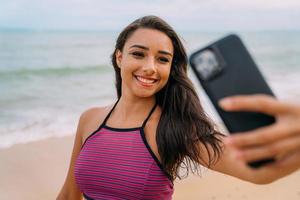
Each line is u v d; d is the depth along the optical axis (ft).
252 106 2.60
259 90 3.39
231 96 3.40
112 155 7.78
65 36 138.51
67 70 65.21
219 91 3.43
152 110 7.95
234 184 19.48
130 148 7.68
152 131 7.73
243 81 3.43
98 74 63.31
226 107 2.61
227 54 3.51
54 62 74.64
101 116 8.58
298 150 2.97
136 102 8.00
